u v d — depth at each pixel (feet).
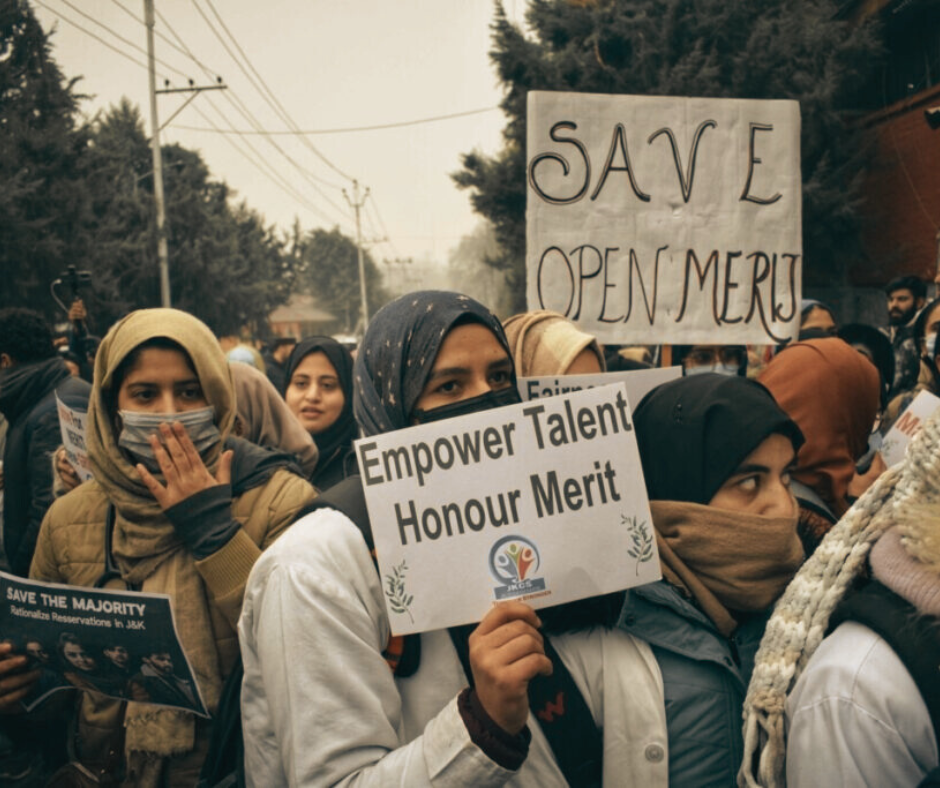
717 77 51.16
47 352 11.74
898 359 18.44
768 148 10.19
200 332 7.37
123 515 7.04
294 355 13.75
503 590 4.49
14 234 76.02
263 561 4.70
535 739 4.74
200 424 7.21
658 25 54.65
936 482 3.89
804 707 4.06
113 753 6.74
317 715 4.28
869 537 4.19
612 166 10.07
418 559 4.48
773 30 51.26
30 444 10.67
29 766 7.30
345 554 4.63
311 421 13.37
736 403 5.42
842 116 49.90
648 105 10.06
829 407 8.11
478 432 4.56
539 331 9.79
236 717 5.63
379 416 5.16
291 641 4.38
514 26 57.82
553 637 5.01
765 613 5.48
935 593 3.82
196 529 6.75
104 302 88.17
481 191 64.75
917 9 42.37
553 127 10.01
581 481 4.59
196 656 6.75
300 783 4.24
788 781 4.18
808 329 16.37
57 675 6.56
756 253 10.21
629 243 10.12
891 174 46.88
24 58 87.30
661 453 5.68
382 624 4.70
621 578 4.58
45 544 7.38
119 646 6.14
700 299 10.19
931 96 42.45
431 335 4.97
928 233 43.96
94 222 91.91
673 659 5.06
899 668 3.84
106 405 7.27
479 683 4.11
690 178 10.14
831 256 50.55
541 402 4.60
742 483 5.43
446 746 4.08
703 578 5.42
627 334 10.14
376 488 4.50
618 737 4.88
